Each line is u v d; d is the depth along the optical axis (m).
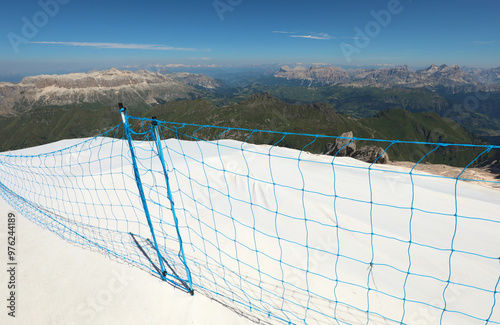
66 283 7.59
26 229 10.35
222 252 8.90
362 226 12.00
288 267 8.47
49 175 15.93
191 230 10.29
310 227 11.43
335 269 8.11
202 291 7.21
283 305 7.01
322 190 15.85
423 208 15.14
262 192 14.82
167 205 12.40
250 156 19.77
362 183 17.64
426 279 9.32
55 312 6.71
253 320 6.46
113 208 11.95
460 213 14.95
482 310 8.15
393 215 13.94
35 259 8.61
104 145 21.23
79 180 14.45
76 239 9.64
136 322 6.38
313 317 6.73
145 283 7.47
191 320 6.41
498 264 10.80
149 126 5.81
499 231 13.45
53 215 11.40
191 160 17.69
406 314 7.37
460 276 9.69
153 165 16.48
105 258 8.56
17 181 15.69
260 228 11.19
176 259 8.47
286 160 19.98
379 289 8.27
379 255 10.26
